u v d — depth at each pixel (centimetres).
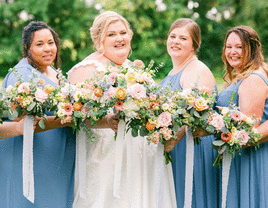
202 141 307
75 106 259
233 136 266
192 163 280
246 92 286
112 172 298
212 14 1377
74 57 1126
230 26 1352
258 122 277
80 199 301
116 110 260
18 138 284
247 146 280
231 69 319
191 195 282
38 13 1155
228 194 294
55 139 290
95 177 298
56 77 312
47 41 293
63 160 295
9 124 273
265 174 285
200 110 262
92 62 296
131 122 269
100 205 294
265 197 284
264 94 285
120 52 305
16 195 282
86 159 301
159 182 283
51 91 259
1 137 275
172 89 310
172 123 267
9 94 255
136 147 302
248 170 288
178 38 311
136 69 267
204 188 308
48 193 287
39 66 301
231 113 268
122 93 251
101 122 282
